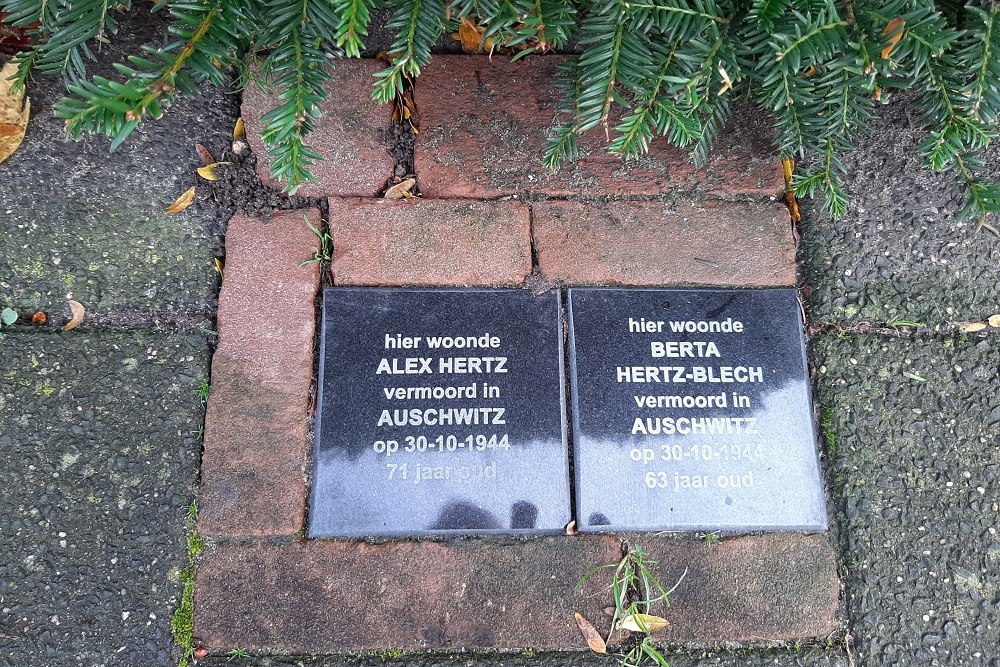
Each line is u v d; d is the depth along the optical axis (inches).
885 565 15.8
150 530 15.4
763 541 15.9
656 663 15.3
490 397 16.1
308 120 13.2
